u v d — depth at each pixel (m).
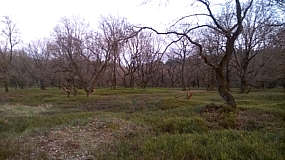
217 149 6.12
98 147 7.27
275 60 31.27
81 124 10.44
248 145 6.28
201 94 31.59
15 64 50.69
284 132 8.17
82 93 35.06
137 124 10.67
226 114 12.33
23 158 6.46
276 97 24.59
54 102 24.77
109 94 33.72
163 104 19.78
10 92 39.28
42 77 49.22
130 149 6.80
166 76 60.31
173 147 6.60
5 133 9.83
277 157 5.49
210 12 13.23
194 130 9.62
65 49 34.50
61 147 7.46
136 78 57.50
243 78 33.31
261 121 11.28
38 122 12.27
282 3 13.12
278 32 17.91
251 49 33.34
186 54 42.97
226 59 14.08
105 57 31.05
